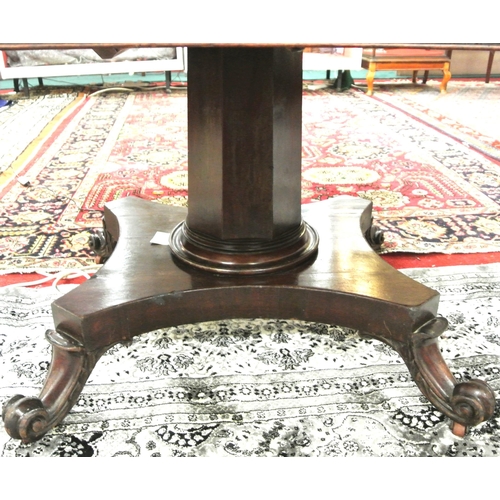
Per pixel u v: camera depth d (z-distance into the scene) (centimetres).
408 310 81
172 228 111
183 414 84
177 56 368
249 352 98
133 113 313
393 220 157
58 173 203
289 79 86
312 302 89
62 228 152
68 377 80
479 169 205
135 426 81
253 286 89
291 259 94
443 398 79
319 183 190
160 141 250
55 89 401
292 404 86
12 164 212
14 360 95
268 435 80
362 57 387
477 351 97
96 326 81
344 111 315
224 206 90
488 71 438
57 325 83
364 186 187
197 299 89
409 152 228
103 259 129
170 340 101
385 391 89
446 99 357
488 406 75
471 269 126
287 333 104
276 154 88
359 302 85
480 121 287
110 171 206
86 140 252
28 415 74
